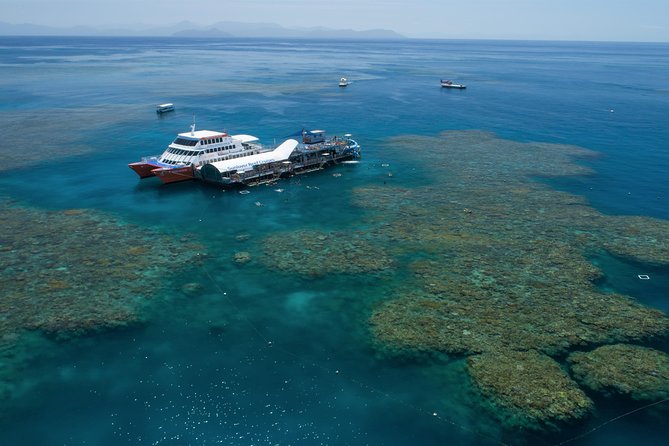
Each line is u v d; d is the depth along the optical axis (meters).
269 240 61.34
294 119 136.25
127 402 35.50
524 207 72.12
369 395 36.22
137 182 83.44
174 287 50.28
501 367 37.91
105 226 65.00
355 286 50.50
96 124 127.19
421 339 41.47
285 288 50.41
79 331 42.69
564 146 109.31
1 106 150.88
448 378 37.34
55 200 74.25
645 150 105.56
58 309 45.50
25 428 33.22
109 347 41.03
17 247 57.66
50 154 98.75
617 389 35.91
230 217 69.06
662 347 40.62
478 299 47.31
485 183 83.50
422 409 34.84
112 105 156.88
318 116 141.25
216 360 39.88
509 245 59.19
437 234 62.50
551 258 55.84
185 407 35.12
